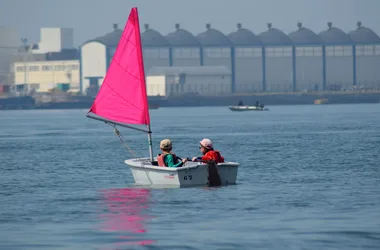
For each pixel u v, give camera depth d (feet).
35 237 336.08
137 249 308.81
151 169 488.02
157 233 340.39
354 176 571.69
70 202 446.19
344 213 385.70
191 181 481.46
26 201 456.04
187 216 383.45
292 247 308.19
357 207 405.59
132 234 339.16
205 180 485.56
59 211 410.52
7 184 557.33
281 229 345.51
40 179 592.19
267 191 476.54
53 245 318.65
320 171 616.39
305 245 311.47
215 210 400.67
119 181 562.25
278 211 395.75
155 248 310.24
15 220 382.63
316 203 422.82
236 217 378.94
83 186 532.73
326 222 360.07
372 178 555.28
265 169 638.94
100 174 623.77
